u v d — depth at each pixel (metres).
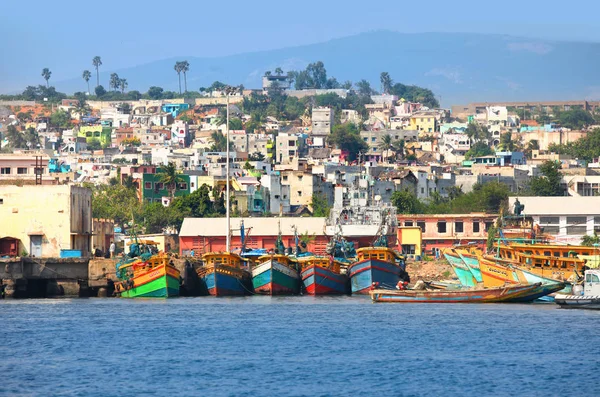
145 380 190.38
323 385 186.12
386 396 178.75
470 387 184.88
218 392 181.25
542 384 186.75
